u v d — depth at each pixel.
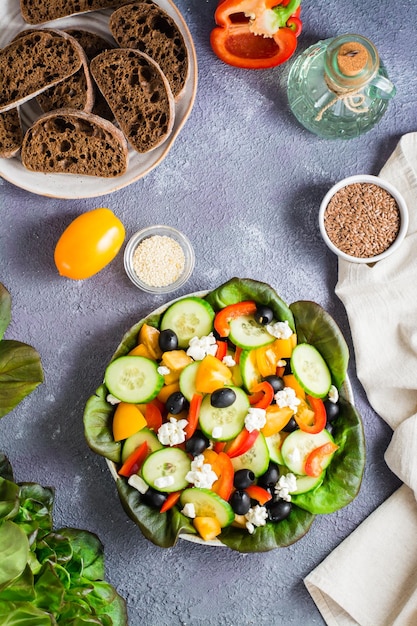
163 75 0.90
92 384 0.97
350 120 0.95
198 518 0.89
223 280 0.98
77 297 0.97
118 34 0.93
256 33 0.93
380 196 0.95
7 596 0.71
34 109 0.95
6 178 0.93
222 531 0.91
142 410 0.91
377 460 0.98
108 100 0.92
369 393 0.97
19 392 0.83
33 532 0.76
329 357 0.92
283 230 0.98
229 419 0.89
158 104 0.91
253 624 0.97
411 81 1.00
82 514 0.96
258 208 0.98
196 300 0.90
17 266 0.97
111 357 0.97
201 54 0.98
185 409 0.90
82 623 0.74
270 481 0.90
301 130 0.99
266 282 0.98
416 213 0.97
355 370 0.98
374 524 0.97
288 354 0.91
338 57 0.90
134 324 0.96
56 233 0.97
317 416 0.91
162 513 0.90
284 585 0.97
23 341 0.96
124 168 0.93
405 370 0.96
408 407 0.97
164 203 0.98
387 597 0.96
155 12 0.91
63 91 0.93
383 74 0.96
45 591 0.74
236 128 0.98
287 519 0.92
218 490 0.89
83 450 0.96
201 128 0.98
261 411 0.88
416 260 0.97
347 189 0.96
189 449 0.89
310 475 0.90
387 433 0.98
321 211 0.95
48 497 0.84
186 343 0.91
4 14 0.93
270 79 0.98
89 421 0.89
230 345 0.93
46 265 0.97
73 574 0.81
